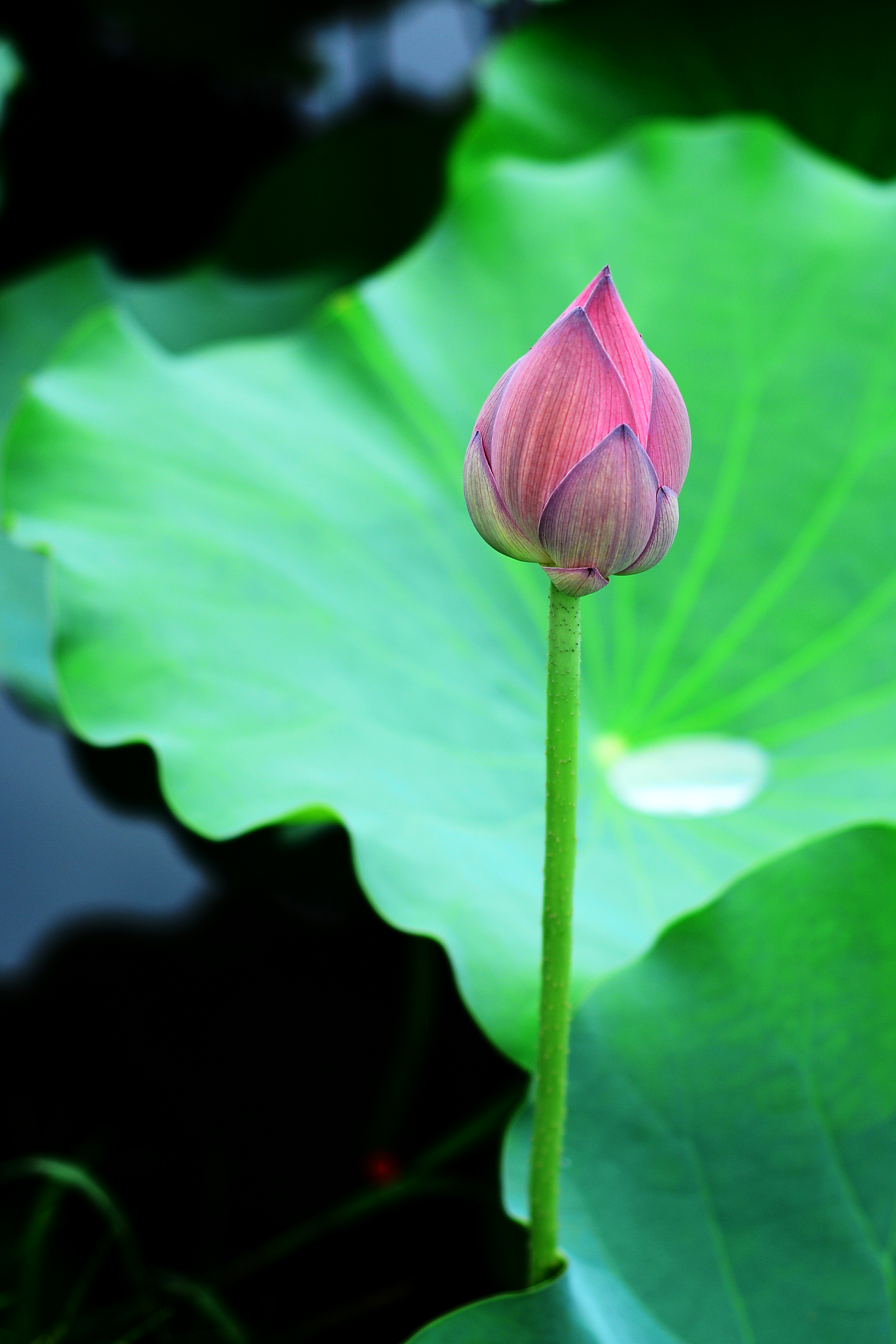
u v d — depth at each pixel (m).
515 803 2.14
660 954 2.01
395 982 3.28
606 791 2.21
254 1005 3.24
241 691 2.12
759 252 2.68
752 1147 1.96
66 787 3.68
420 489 2.51
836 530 2.45
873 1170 1.95
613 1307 1.91
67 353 2.40
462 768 2.14
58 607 2.12
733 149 2.77
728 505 2.50
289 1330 2.50
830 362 2.58
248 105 4.51
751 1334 1.91
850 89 3.66
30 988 3.24
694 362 2.62
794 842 2.15
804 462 2.51
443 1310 2.55
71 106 4.28
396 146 4.09
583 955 2.04
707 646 2.40
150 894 3.52
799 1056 1.98
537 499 1.79
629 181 2.78
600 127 3.58
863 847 2.01
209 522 2.23
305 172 4.09
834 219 2.70
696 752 2.30
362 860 2.03
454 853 2.07
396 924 2.02
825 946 2.00
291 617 2.17
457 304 2.71
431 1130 2.89
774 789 2.21
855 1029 1.98
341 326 2.65
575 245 2.73
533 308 2.69
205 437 2.38
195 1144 2.90
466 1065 3.04
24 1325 2.26
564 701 1.81
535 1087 1.87
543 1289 1.89
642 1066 1.98
